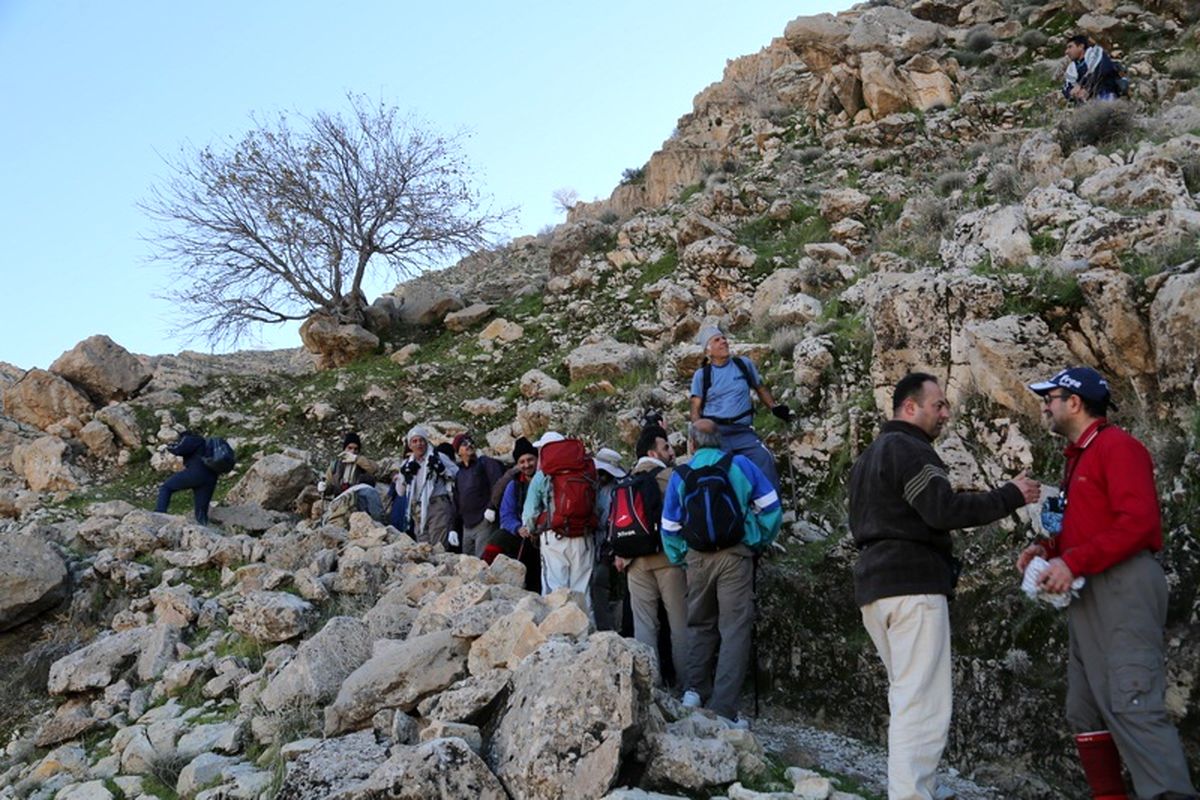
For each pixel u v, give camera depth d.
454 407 14.66
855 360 9.43
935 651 4.20
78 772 6.55
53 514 12.57
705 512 5.70
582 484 6.90
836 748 6.01
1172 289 6.66
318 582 7.96
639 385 12.14
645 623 6.37
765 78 23.28
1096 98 13.70
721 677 5.69
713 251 14.91
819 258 13.73
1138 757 3.80
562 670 4.68
